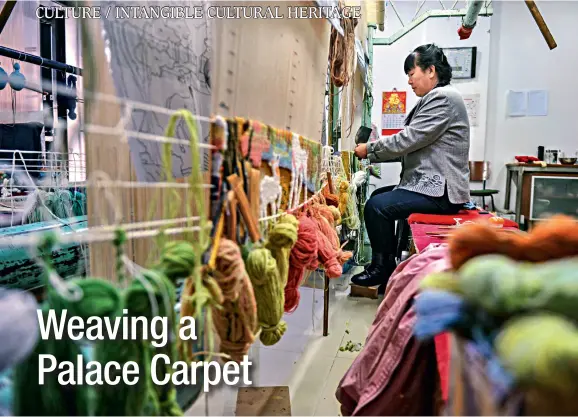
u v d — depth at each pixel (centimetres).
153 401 44
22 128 177
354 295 243
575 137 405
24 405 38
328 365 158
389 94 415
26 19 206
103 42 53
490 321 38
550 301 35
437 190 210
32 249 39
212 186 61
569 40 398
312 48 114
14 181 150
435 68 225
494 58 409
